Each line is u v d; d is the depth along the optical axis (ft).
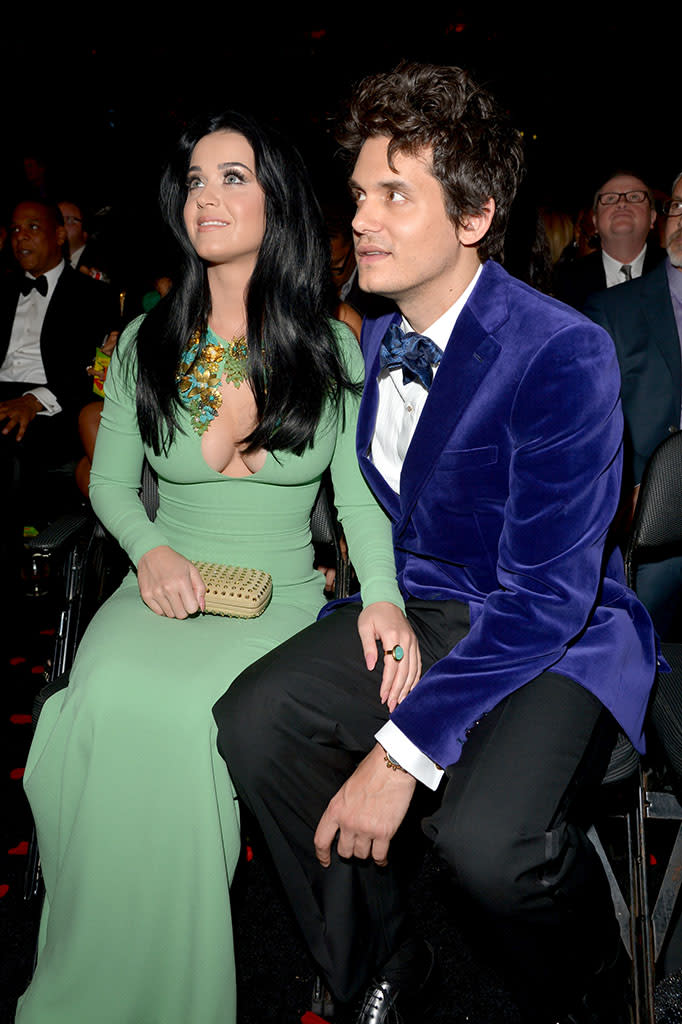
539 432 4.42
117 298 12.08
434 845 4.35
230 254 5.14
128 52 24.16
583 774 4.50
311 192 5.31
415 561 5.25
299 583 5.70
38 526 11.13
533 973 4.52
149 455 5.51
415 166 4.36
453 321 4.78
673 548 5.61
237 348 5.32
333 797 4.58
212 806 4.63
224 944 4.68
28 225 11.77
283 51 23.77
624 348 7.95
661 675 5.41
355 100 4.48
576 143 23.49
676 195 7.80
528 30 22.53
